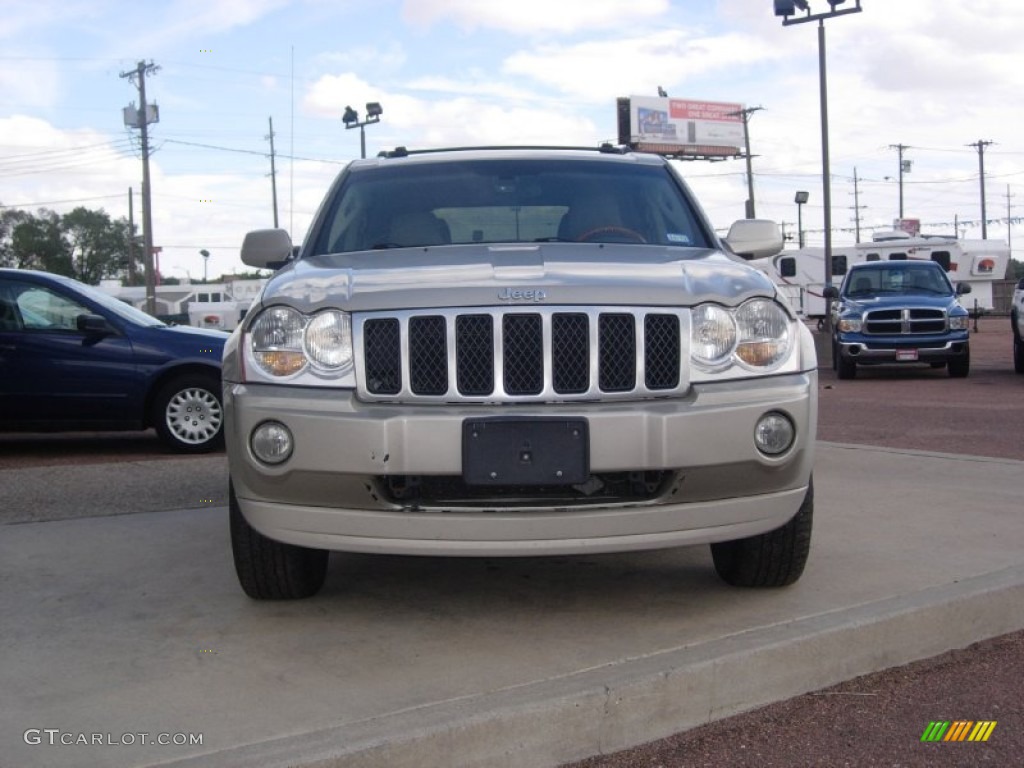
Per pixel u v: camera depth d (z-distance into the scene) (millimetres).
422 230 4867
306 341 3674
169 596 4238
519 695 3070
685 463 3541
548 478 3479
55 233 77625
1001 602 4016
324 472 3527
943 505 5695
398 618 3941
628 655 3473
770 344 3801
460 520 3500
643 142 68125
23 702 3182
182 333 8953
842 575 4336
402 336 3605
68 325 8773
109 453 8984
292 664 3463
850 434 9172
